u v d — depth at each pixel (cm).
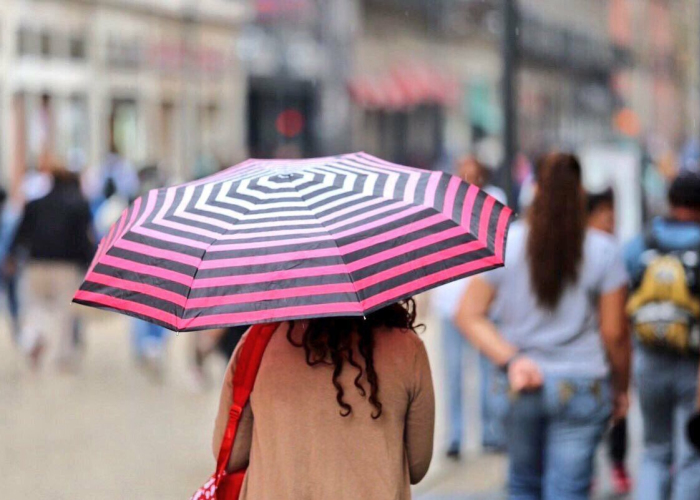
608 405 684
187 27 4112
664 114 8294
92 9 3619
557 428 681
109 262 433
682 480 778
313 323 459
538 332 682
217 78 4391
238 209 438
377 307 409
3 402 1420
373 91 5409
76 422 1305
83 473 1077
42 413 1355
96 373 1641
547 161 685
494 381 699
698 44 8738
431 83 5816
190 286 415
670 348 766
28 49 3322
